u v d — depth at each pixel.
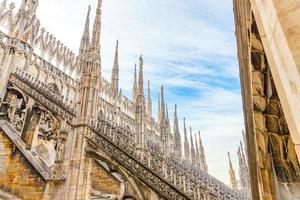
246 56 6.21
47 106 19.94
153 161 16.31
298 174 5.77
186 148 69.69
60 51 41.75
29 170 16.78
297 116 2.11
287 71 2.26
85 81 18.50
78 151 15.73
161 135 47.78
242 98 6.78
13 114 23.00
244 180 66.12
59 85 38.12
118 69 49.84
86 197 14.73
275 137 6.03
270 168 5.97
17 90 23.75
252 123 6.34
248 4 5.45
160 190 12.95
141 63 35.62
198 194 13.42
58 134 17.81
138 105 32.56
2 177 17.22
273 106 6.00
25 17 31.19
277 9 2.39
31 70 32.94
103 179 17.91
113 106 44.88
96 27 21.14
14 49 27.86
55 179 15.35
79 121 16.83
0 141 19.11
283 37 2.28
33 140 20.59
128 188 13.63
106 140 15.76
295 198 5.54
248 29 5.87
